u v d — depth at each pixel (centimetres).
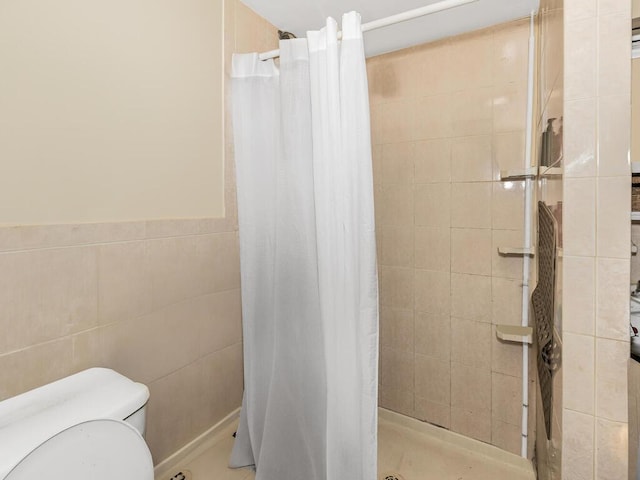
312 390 132
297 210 131
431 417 178
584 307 82
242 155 150
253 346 147
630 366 79
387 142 182
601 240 80
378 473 152
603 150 79
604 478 82
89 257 110
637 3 82
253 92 148
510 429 159
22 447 73
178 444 143
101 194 113
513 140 153
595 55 79
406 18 115
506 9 145
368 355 119
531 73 147
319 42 123
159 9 127
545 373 113
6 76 91
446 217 169
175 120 134
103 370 109
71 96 104
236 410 170
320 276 125
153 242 129
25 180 96
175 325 139
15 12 92
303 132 129
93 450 78
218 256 156
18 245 95
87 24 106
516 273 155
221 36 150
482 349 164
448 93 166
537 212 142
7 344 94
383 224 185
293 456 133
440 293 173
